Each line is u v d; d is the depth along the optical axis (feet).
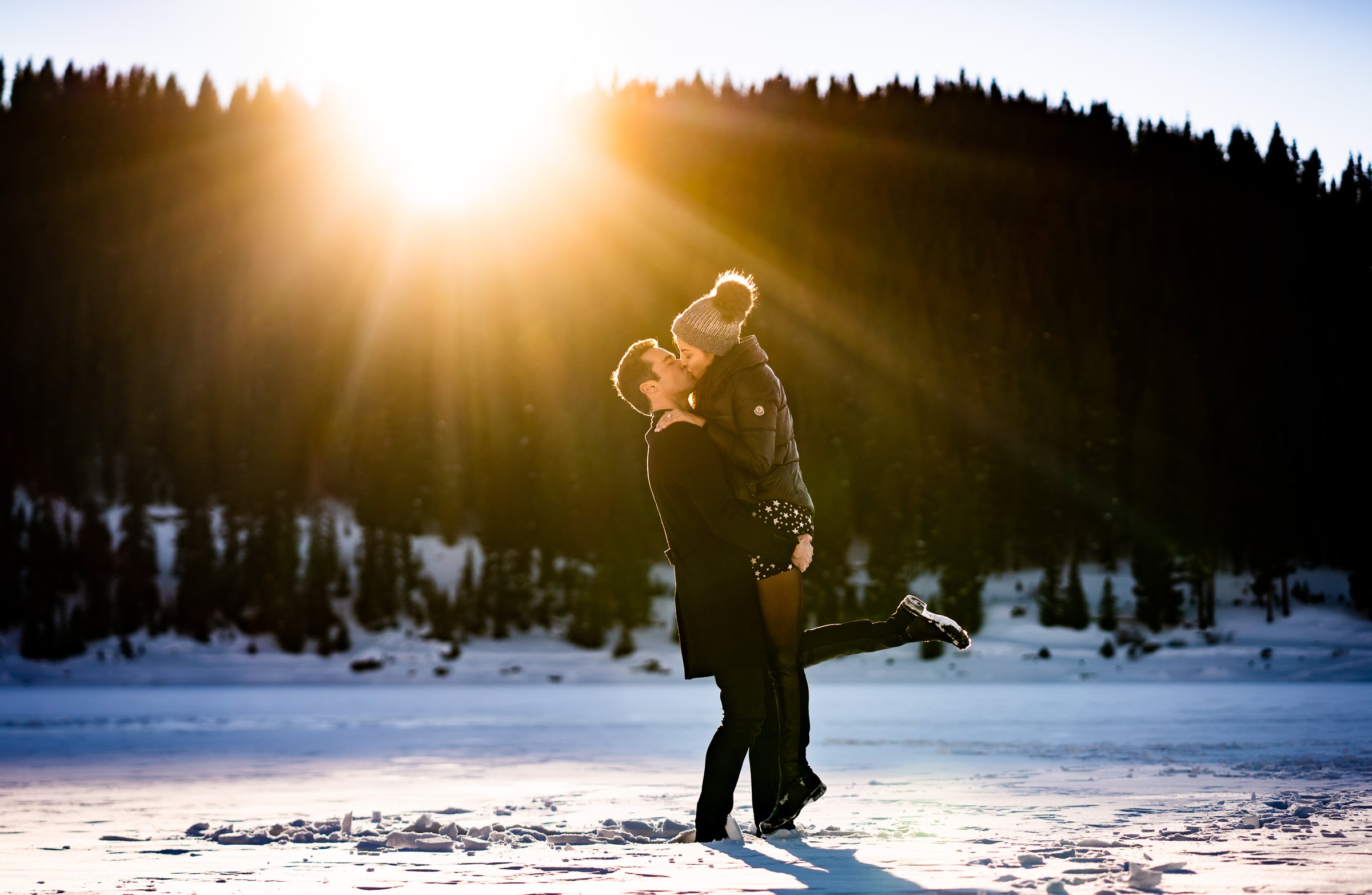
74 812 11.68
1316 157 235.81
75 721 41.86
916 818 9.39
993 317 217.56
